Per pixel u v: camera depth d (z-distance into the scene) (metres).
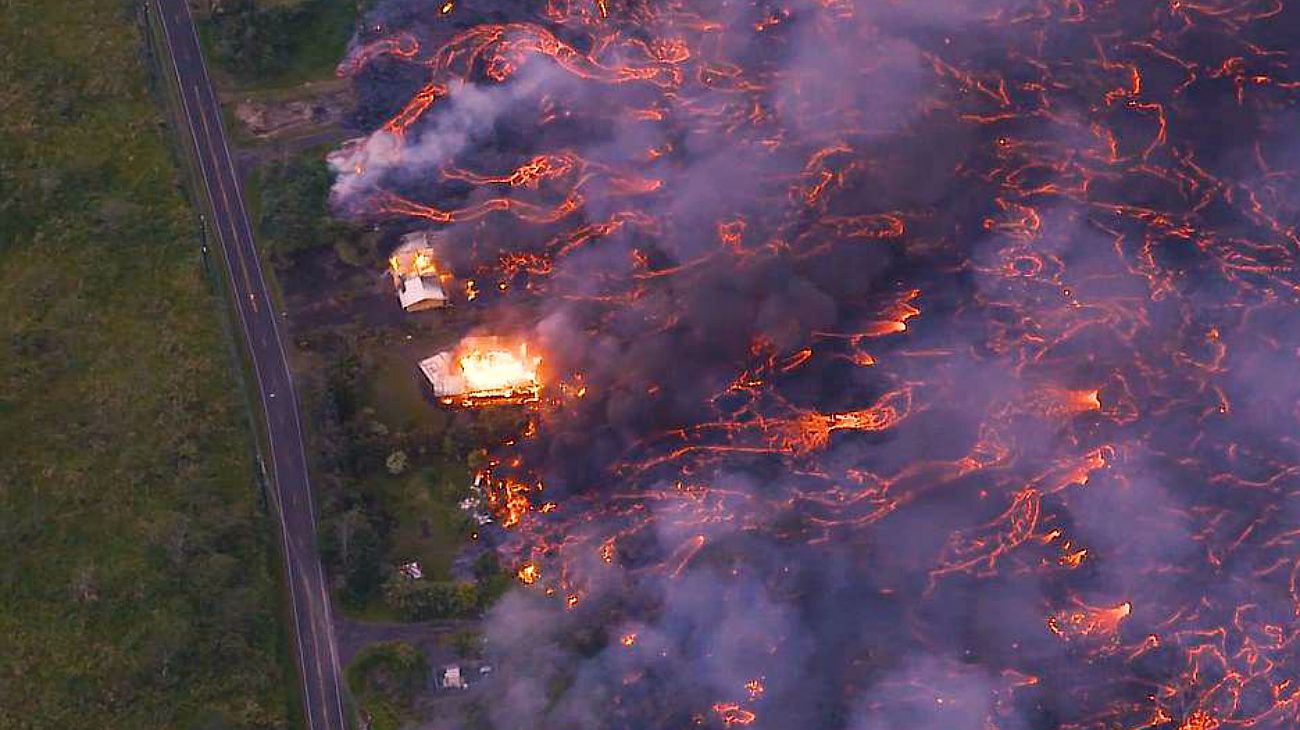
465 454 126.75
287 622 117.25
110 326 133.00
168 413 126.62
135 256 138.00
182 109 150.50
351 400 129.25
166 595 116.06
